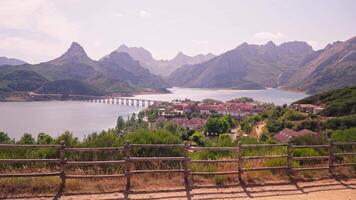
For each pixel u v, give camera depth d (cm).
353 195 927
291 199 883
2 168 998
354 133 1602
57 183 902
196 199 859
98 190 891
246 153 1239
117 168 1026
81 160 1045
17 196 825
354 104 6475
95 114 13850
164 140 1161
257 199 877
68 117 12469
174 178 1005
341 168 1193
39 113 13862
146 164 1054
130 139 1142
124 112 14938
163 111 13025
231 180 1022
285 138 4859
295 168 1096
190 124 9031
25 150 1099
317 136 1518
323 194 933
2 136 1767
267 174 1093
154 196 868
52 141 1271
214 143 1409
